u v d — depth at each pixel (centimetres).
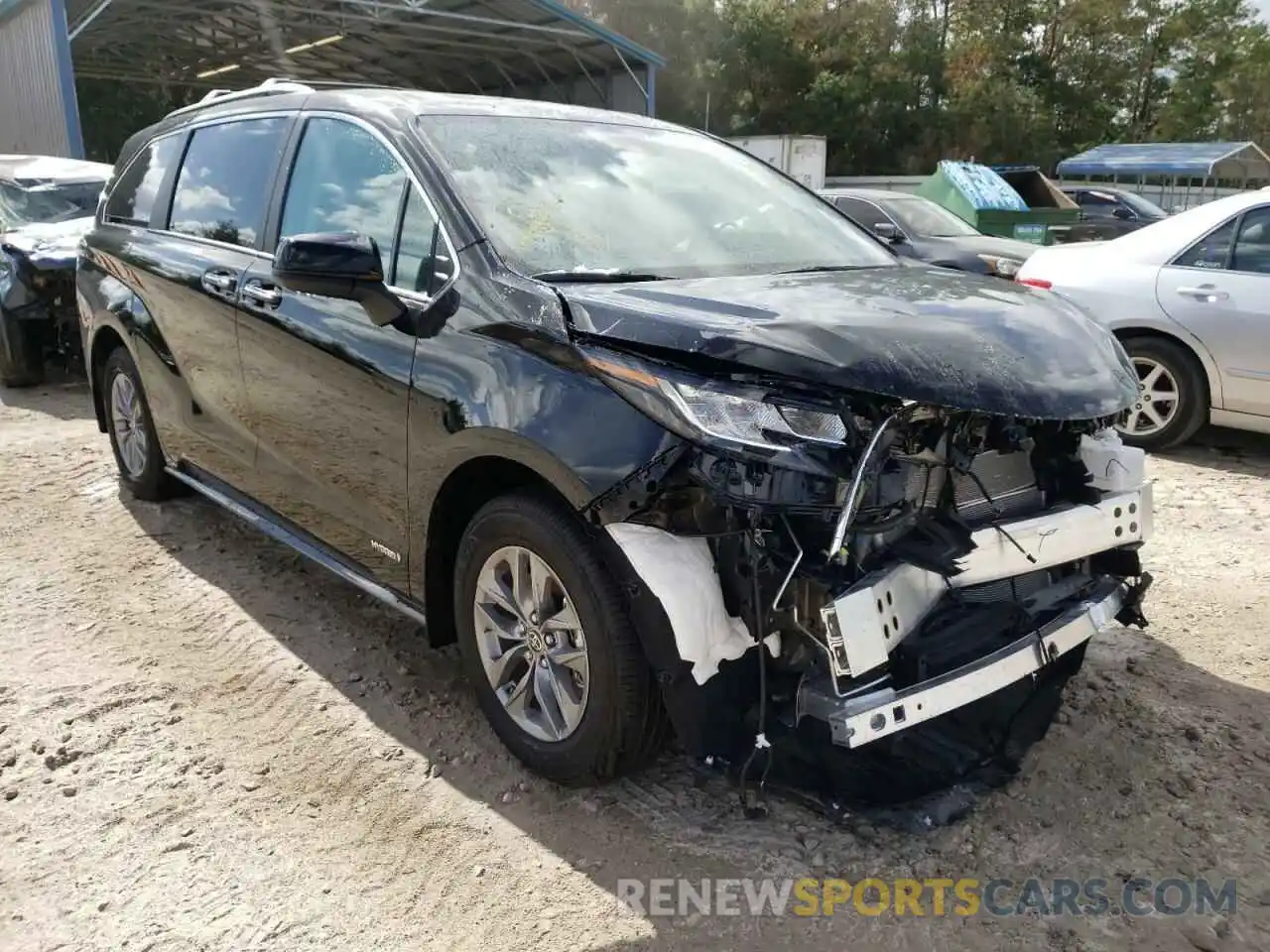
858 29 4581
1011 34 5275
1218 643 387
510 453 274
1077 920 246
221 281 402
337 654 378
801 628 241
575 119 382
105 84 2995
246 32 2167
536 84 2497
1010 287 324
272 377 376
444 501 307
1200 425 649
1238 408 628
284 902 254
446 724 332
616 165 364
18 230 878
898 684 249
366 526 343
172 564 460
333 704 344
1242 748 314
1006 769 296
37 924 246
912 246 1089
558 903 254
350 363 330
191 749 318
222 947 240
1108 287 662
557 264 306
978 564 258
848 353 241
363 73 2581
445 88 2706
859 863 266
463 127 347
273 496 404
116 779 302
